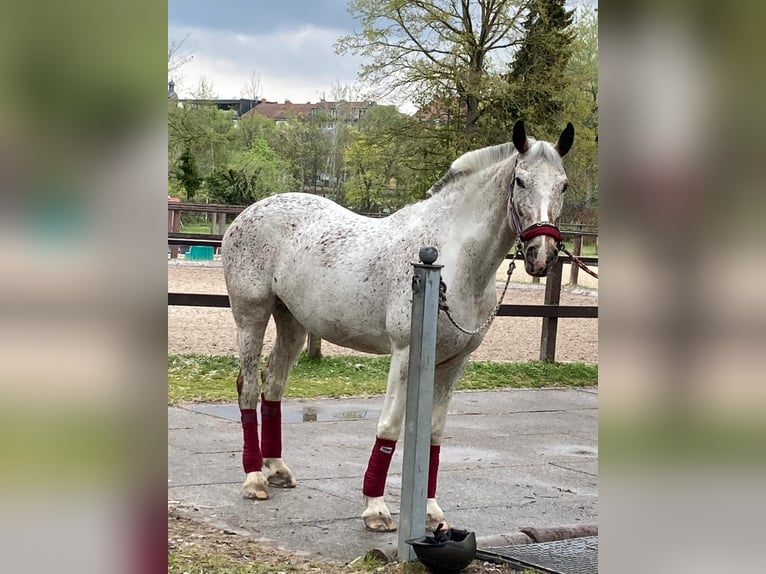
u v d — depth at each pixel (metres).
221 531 3.87
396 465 5.54
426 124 20.97
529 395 8.54
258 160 37.72
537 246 3.38
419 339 3.45
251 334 4.74
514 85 19.81
